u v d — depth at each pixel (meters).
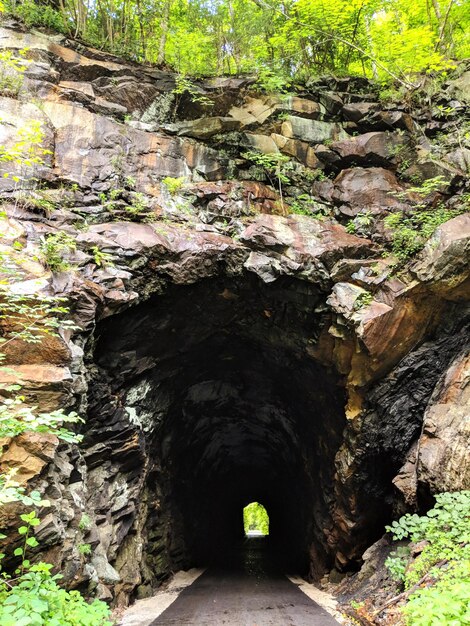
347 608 7.96
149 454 10.74
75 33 10.39
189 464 15.91
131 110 10.15
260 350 11.36
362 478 9.84
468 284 8.34
